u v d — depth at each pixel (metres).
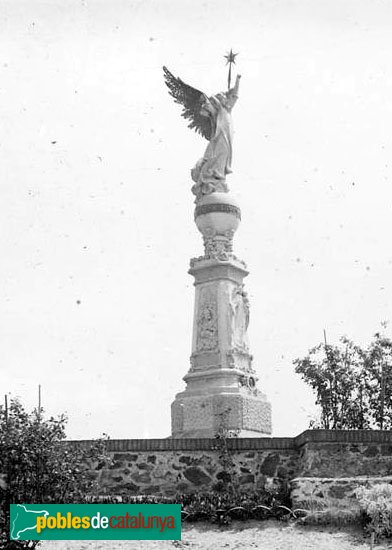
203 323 24.92
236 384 24.03
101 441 18.20
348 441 18.66
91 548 15.68
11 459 14.80
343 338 28.23
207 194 25.77
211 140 26.20
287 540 16.34
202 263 25.22
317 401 27.69
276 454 19.69
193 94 27.06
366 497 16.52
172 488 19.55
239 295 25.28
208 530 17.08
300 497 17.70
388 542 16.03
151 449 19.73
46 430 15.23
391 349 27.84
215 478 19.59
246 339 25.30
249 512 17.47
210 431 23.33
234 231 25.70
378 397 27.44
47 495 15.22
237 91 26.64
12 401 15.28
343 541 16.19
